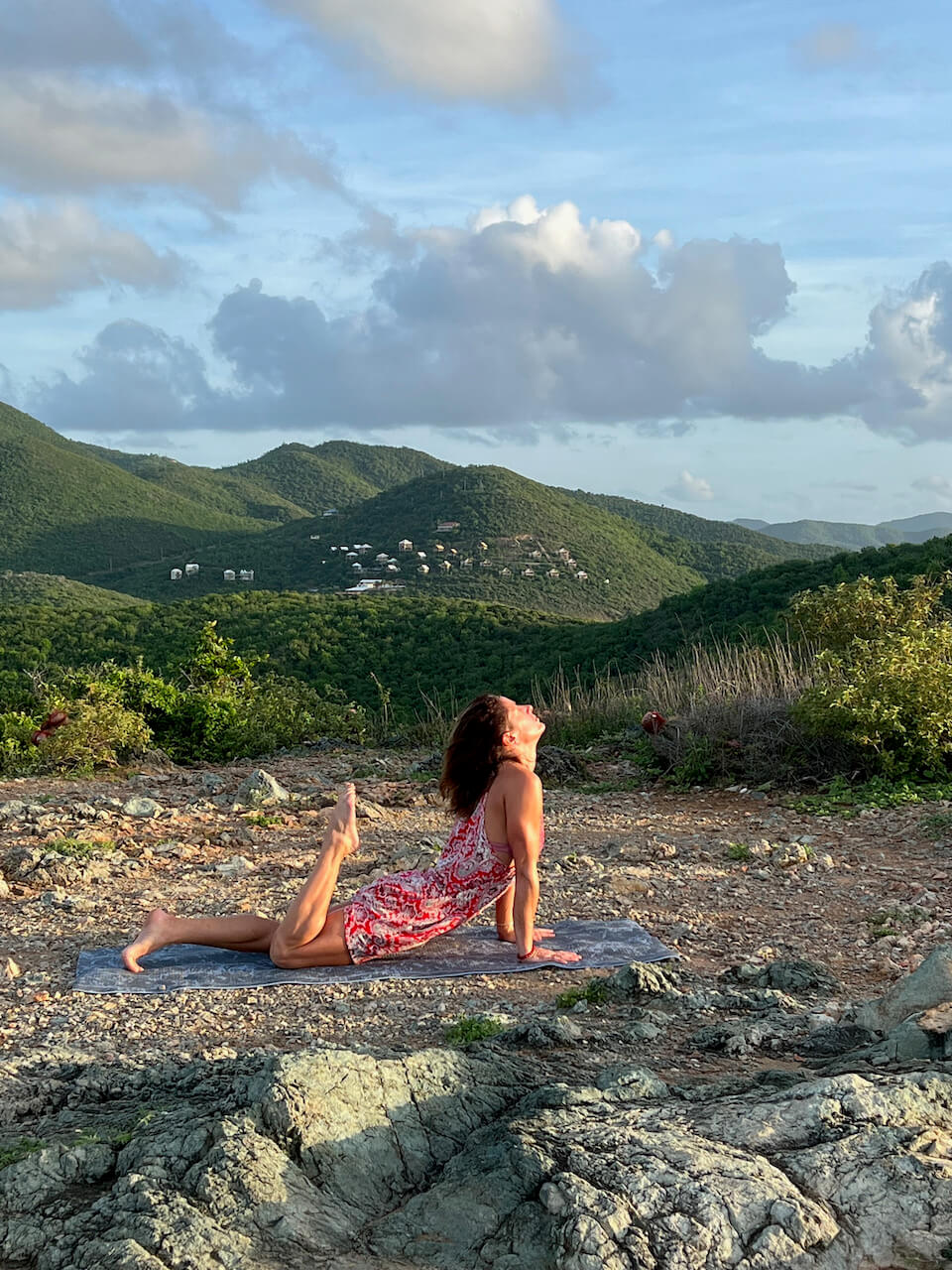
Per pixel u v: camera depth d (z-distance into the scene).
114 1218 2.33
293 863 7.05
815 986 4.48
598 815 8.81
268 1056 3.40
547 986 4.53
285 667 42.75
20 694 15.70
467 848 4.83
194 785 10.86
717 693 11.61
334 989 4.46
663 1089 2.96
